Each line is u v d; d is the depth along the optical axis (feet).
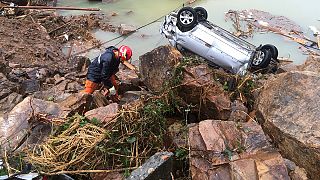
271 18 41.16
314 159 14.98
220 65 28.40
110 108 16.89
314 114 16.15
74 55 33.68
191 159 14.88
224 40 28.04
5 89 22.53
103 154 14.71
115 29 38.47
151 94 21.22
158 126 16.56
